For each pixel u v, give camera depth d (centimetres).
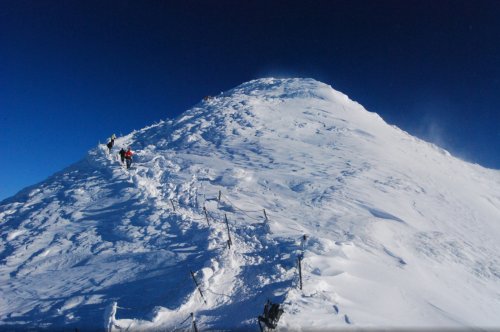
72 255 1628
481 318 1166
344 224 1742
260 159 2762
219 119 3850
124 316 1109
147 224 1791
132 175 2439
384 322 971
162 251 1498
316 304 1005
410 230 1827
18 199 2500
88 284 1348
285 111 4097
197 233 1595
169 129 3822
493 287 1456
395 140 3788
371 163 2747
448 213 2202
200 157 2861
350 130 3562
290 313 944
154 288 1238
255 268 1284
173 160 2828
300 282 1087
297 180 2327
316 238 1408
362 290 1152
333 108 4244
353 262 1326
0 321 1177
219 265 1286
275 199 2073
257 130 3497
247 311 1029
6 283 1462
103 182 2491
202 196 2080
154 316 1047
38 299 1294
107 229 1822
